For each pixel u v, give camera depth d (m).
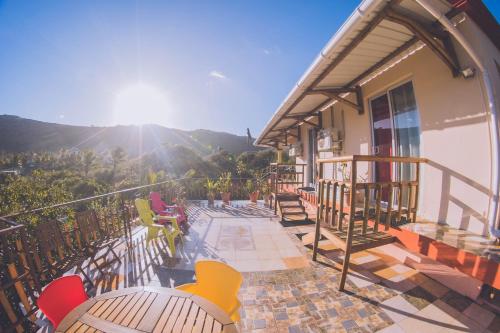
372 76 3.78
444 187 2.70
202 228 5.20
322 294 2.52
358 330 1.99
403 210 2.80
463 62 2.42
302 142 7.77
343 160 2.60
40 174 9.91
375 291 2.56
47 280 2.56
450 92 2.59
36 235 2.47
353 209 2.47
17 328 2.00
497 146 2.09
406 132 3.34
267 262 3.36
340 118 4.96
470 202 2.42
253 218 6.18
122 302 1.40
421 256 2.97
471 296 2.35
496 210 2.11
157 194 5.31
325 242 4.10
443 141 2.69
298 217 5.65
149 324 1.21
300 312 2.23
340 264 3.26
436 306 2.28
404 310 2.23
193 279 2.94
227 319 1.26
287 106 4.63
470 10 2.13
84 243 3.08
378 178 3.96
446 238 2.28
